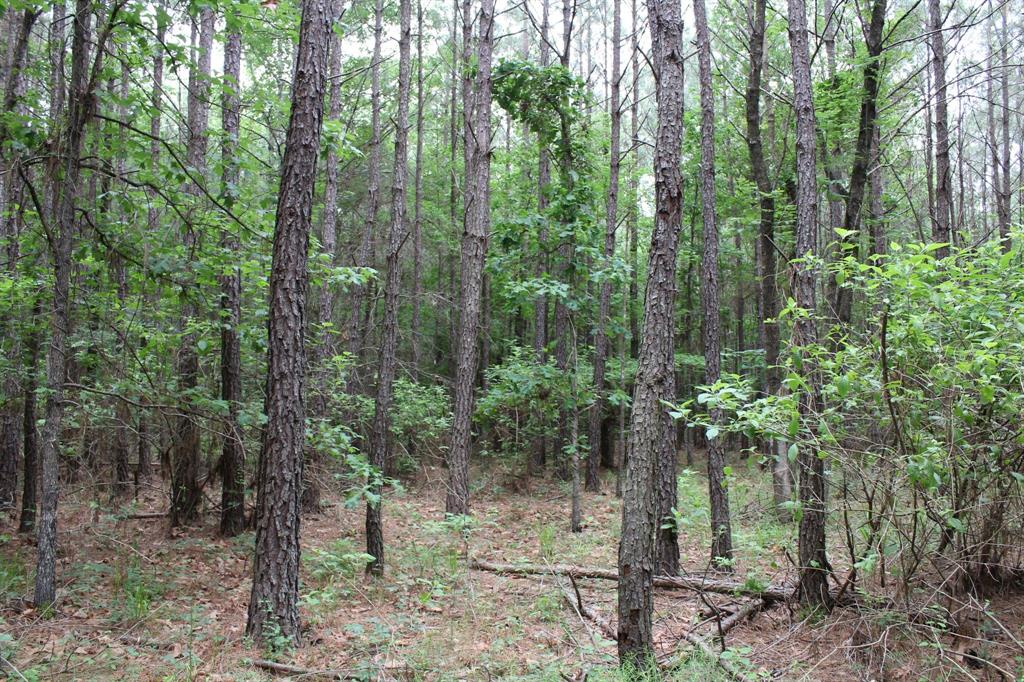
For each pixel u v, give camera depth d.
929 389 4.98
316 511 11.48
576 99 12.03
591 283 16.95
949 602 5.18
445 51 22.55
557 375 12.20
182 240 8.17
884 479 5.02
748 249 20.09
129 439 10.05
